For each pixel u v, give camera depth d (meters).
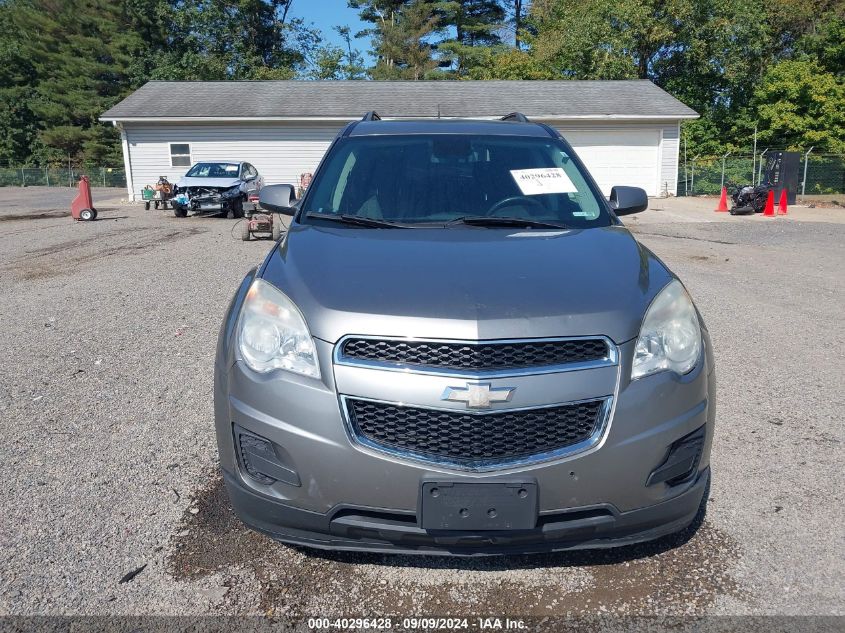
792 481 3.65
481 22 51.84
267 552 3.03
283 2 54.09
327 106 26.25
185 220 18.81
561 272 2.88
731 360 5.75
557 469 2.48
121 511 3.34
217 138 25.69
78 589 2.77
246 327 2.78
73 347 6.03
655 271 3.06
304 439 2.53
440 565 2.96
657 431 2.58
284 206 4.14
